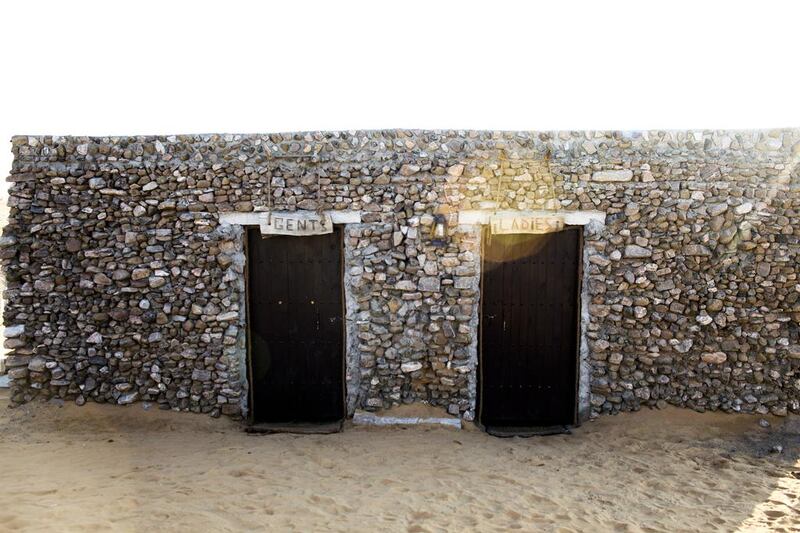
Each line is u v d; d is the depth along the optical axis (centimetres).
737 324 817
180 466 683
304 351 869
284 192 827
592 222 824
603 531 550
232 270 837
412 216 825
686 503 618
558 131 829
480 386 853
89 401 838
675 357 824
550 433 829
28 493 571
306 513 564
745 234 810
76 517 518
